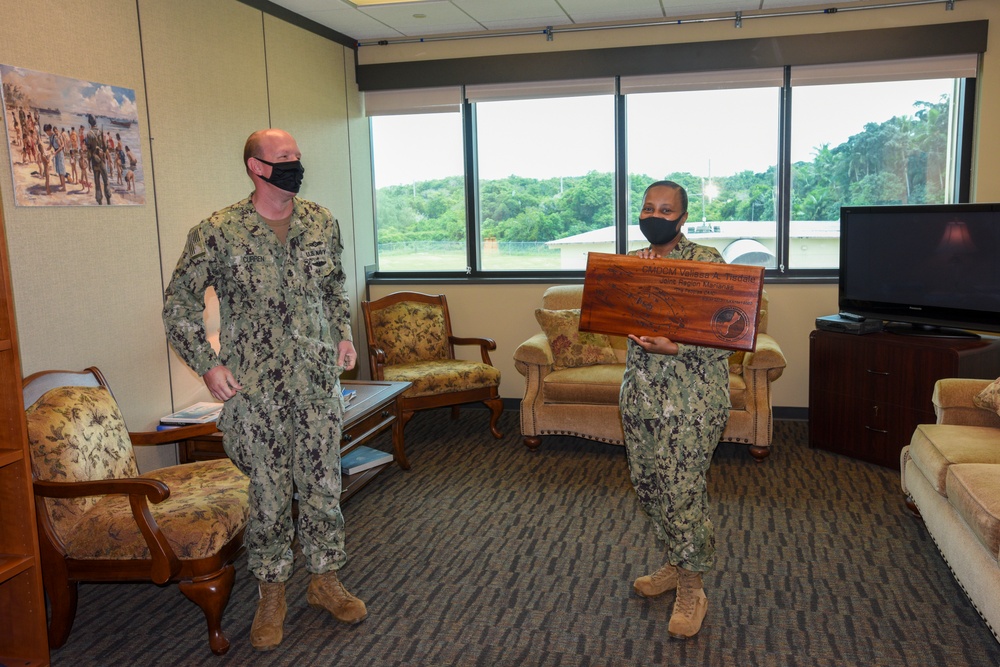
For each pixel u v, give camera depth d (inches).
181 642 97.3
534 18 192.5
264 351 90.2
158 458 136.7
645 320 85.1
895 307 162.6
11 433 85.9
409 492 150.0
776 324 195.3
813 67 188.2
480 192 217.9
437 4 178.5
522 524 132.5
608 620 99.5
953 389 124.0
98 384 114.3
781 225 197.6
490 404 185.2
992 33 177.3
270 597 95.6
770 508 137.5
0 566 84.7
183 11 143.4
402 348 196.4
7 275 84.7
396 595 107.5
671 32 194.1
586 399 168.2
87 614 105.2
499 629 97.8
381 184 225.0
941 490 103.8
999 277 147.3
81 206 119.5
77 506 97.3
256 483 91.4
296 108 184.1
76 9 117.9
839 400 165.8
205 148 150.6
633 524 131.3
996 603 86.0
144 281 133.7
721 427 89.0
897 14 181.3
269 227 90.6
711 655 90.9
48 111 112.7
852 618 98.9
